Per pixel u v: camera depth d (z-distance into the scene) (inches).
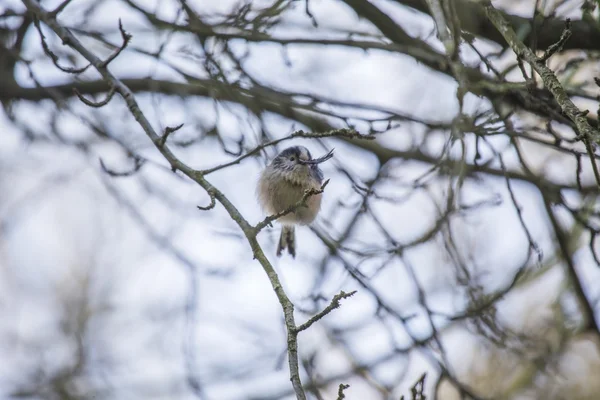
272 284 285.9
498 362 570.6
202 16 456.4
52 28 360.2
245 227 301.4
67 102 490.3
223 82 461.1
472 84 408.8
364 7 444.8
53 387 560.4
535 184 440.8
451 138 390.0
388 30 449.4
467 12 401.1
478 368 577.0
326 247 458.9
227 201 309.4
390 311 422.6
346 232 456.8
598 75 429.7
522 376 555.5
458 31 365.4
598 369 566.3
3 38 471.8
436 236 414.9
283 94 469.7
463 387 409.4
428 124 444.8
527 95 405.1
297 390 249.6
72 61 478.9
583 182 489.1
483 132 400.8
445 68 429.7
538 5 394.9
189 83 476.7
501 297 408.8
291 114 506.9
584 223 407.5
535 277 520.1
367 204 446.0
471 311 411.8
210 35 450.0
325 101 456.8
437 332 414.9
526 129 411.5
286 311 273.9
